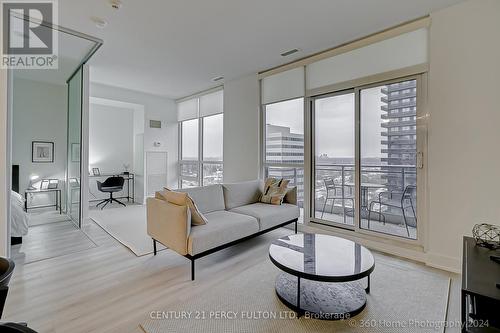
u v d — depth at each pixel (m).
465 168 2.50
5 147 1.97
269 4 2.56
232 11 2.68
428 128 2.75
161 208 2.73
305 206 4.01
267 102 4.50
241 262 2.76
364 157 3.44
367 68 3.28
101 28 3.04
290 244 2.28
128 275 2.45
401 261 2.81
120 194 6.73
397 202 3.22
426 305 1.96
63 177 5.43
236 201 3.77
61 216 4.82
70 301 2.00
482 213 2.41
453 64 2.55
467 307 1.34
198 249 2.42
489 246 1.71
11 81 2.26
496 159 2.34
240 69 4.45
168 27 3.02
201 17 2.80
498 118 2.32
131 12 2.70
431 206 2.71
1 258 1.10
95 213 5.16
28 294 2.09
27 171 5.04
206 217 3.07
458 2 2.50
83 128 4.17
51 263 2.71
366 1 2.49
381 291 2.15
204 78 4.95
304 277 1.74
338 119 3.71
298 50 3.65
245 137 4.82
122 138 6.75
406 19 2.82
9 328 0.74
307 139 3.96
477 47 2.41
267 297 2.07
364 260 1.95
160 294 2.12
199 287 2.23
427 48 2.78
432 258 2.69
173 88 5.72
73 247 3.19
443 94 2.62
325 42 3.39
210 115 5.86
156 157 6.50
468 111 2.47
